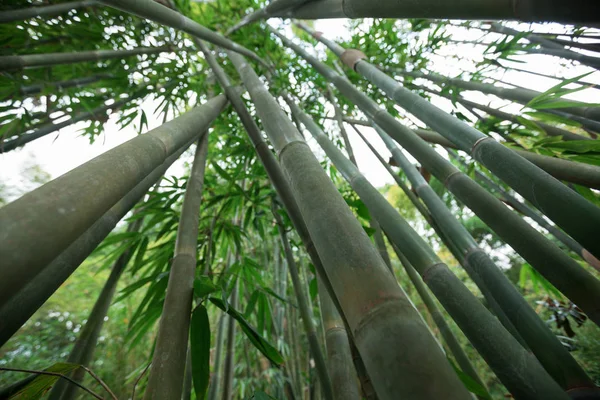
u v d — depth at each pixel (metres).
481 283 1.31
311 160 0.90
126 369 4.33
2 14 1.51
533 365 0.87
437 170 1.30
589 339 2.96
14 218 0.47
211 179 2.56
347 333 1.07
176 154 1.53
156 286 1.68
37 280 0.82
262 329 1.90
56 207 0.52
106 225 1.09
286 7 1.64
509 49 1.85
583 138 1.75
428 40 2.67
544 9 0.72
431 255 1.18
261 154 1.62
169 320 0.96
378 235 1.93
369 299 0.59
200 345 1.10
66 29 2.12
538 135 1.95
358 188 1.41
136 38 2.47
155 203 1.98
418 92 2.88
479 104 2.18
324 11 1.43
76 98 2.23
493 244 5.56
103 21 2.28
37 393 0.85
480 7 0.86
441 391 0.48
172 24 1.53
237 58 2.04
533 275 2.40
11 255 0.44
